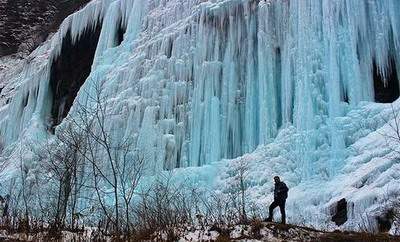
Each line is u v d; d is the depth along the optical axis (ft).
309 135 68.03
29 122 114.01
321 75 71.77
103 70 98.63
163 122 81.61
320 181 64.13
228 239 44.45
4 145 119.96
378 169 58.13
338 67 71.56
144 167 77.36
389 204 52.31
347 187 59.16
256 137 77.30
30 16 182.91
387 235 45.14
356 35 72.95
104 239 47.32
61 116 117.39
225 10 83.97
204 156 78.69
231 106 79.61
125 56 97.76
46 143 96.17
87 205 70.85
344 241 43.91
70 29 118.01
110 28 106.52
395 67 72.79
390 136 58.39
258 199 66.13
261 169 69.62
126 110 84.89
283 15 79.00
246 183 69.41
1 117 124.98
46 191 75.20
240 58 81.82
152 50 90.22
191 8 91.56
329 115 69.31
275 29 79.61
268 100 76.38
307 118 69.67
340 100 70.64
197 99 81.25
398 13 74.02
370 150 63.05
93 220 61.21
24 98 121.39
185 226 49.42
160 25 96.02
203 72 81.76
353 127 67.21
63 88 119.14
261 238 44.55
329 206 58.18
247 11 82.33
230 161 74.59
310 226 55.52
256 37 81.35
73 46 116.88
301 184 65.05
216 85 81.25
